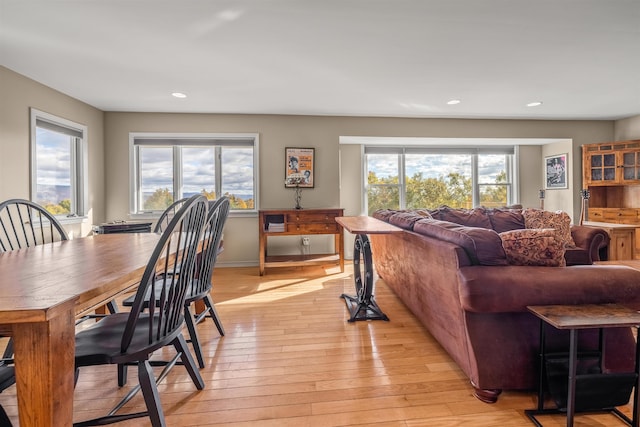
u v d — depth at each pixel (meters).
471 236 1.54
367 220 2.69
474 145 5.27
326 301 2.93
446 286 1.67
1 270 1.03
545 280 1.39
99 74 2.88
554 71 2.90
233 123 4.27
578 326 1.16
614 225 4.27
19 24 2.06
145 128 4.13
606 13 1.99
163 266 1.27
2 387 0.98
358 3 1.88
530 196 5.31
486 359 1.45
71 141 3.59
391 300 2.91
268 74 2.93
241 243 4.35
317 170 4.42
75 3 1.84
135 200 4.18
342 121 4.45
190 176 4.33
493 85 3.25
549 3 1.89
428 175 5.27
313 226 3.95
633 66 2.79
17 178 2.80
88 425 1.08
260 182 4.34
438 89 3.37
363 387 1.60
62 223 3.33
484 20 2.07
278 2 1.87
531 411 1.40
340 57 2.59
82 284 0.86
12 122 2.75
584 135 4.77
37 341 0.75
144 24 2.08
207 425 1.35
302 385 1.62
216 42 2.33
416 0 1.86
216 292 3.21
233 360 1.87
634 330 2.12
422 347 2.02
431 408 1.44
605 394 1.28
